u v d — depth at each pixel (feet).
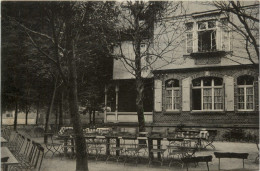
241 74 64.03
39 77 70.08
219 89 67.00
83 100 79.97
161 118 72.08
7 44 56.65
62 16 34.01
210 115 66.95
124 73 79.20
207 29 67.92
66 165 37.42
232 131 63.10
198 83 69.56
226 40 65.77
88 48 63.77
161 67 66.85
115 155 44.45
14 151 41.63
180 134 47.93
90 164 37.86
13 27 51.49
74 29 34.58
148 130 72.08
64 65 57.21
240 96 64.90
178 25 67.10
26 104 90.22
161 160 39.70
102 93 82.07
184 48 70.28
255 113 62.44
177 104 71.41
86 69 76.48
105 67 81.00
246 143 59.41
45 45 53.93
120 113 78.43
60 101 77.71
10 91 75.00
